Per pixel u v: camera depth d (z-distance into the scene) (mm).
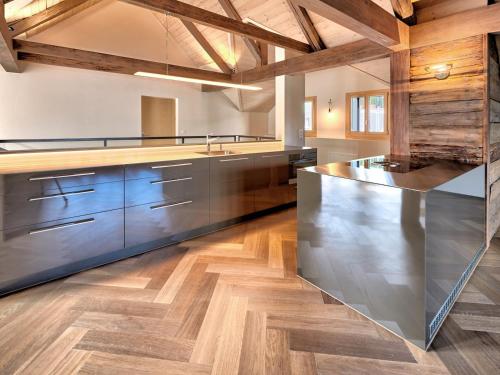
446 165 2682
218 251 3049
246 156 3898
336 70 7375
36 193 2281
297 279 2479
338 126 7457
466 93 2930
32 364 1555
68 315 1969
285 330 1842
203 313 2008
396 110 3436
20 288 2266
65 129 6789
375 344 1727
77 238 2518
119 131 7512
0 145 6090
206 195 3484
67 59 5672
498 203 3412
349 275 2082
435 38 3072
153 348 1679
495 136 3150
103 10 6961
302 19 4555
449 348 1687
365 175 2154
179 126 8477
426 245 1685
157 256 2912
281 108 5422
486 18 2764
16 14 5117
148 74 4105
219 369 1537
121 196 2756
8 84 6129
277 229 3729
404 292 1771
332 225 2186
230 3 5242
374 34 2838
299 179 2443
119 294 2230
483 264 2684
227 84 4844
